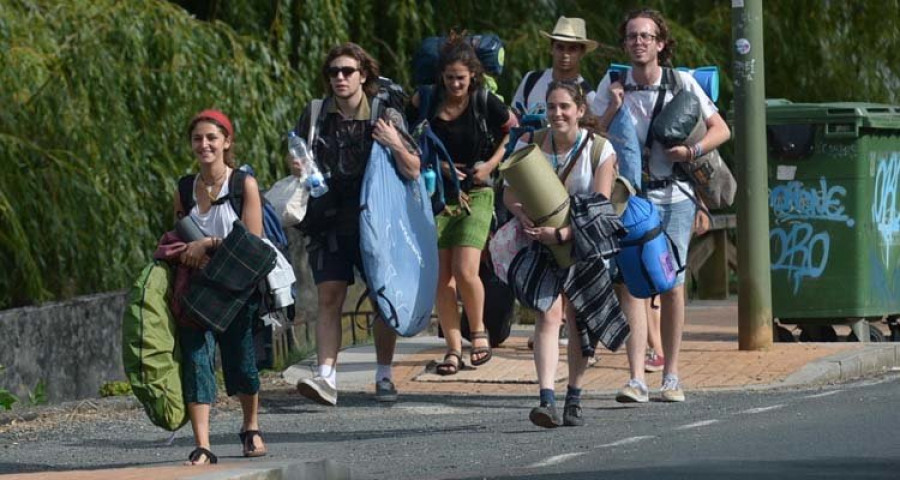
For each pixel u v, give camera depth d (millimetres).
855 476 17938
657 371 29750
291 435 24750
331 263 27828
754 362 30078
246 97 37125
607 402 27203
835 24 52188
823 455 19578
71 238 34531
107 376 31984
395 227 27297
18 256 33281
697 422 23609
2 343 29203
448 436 23844
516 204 23688
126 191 35125
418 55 30328
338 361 32250
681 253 27516
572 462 20172
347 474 19969
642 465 19453
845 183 33406
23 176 34125
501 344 33312
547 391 23969
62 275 35188
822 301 33625
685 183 27422
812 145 33406
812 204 33531
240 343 21344
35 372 29984
